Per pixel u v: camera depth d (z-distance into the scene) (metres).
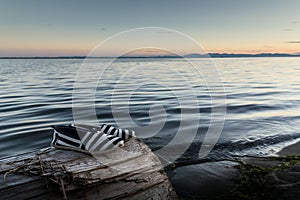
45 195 3.16
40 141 6.74
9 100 13.14
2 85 20.80
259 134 7.25
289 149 6.14
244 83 21.33
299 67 49.28
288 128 7.95
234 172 4.72
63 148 4.10
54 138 4.26
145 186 3.56
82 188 3.25
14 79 26.72
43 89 17.70
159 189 3.63
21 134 7.27
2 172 3.48
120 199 3.34
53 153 3.96
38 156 3.85
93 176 3.35
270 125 8.25
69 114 9.72
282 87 18.78
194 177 4.54
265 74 31.83
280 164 5.04
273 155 5.71
